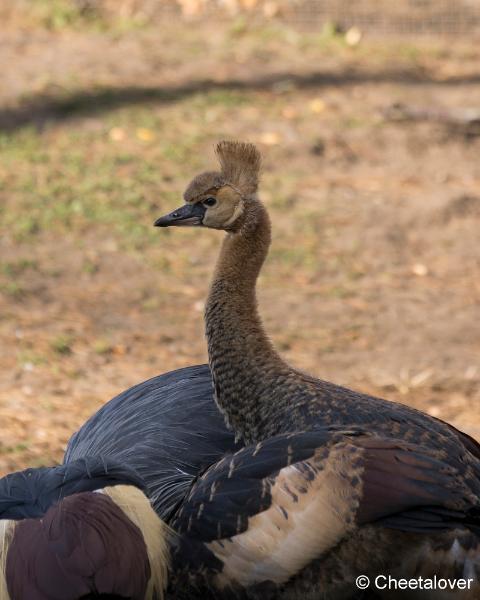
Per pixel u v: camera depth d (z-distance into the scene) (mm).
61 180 14430
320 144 15773
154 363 10766
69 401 9906
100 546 5285
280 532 5457
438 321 11852
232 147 6918
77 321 11484
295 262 12938
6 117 16141
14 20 19906
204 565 5559
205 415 6867
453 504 5453
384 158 15641
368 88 17797
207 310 6684
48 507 5508
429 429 6082
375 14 20203
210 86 17500
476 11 20250
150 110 16469
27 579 5238
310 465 5504
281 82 17828
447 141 16141
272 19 20344
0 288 11984
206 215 6875
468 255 13344
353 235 13578
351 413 6062
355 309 12023
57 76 17547
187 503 5680
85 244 13062
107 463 5730
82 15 20219
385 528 5477
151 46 19078
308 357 10969
